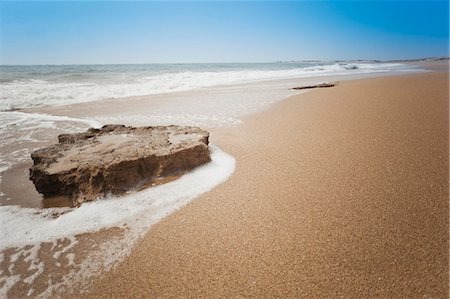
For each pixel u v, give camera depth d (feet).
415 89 35.04
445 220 9.48
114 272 8.38
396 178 12.42
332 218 10.00
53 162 13.57
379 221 9.63
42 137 21.50
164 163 13.92
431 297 6.86
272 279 7.75
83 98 38.55
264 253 8.66
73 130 23.24
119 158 13.17
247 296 7.32
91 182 12.48
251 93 40.14
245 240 9.29
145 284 7.91
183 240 9.52
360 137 17.97
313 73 86.43
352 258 8.17
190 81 60.34
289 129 20.84
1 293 7.80
